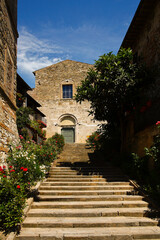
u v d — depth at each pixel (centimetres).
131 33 1152
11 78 871
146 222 579
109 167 1064
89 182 880
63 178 929
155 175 753
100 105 1064
